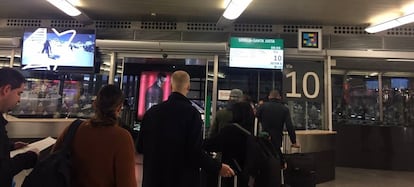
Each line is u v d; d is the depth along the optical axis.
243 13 5.36
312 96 5.82
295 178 3.90
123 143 1.36
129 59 6.05
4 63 6.12
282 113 4.18
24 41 5.75
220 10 5.29
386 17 5.37
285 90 5.83
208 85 5.86
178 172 1.87
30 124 3.91
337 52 5.81
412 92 6.88
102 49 5.88
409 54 5.75
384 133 6.64
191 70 6.17
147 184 1.88
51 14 5.77
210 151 2.61
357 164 6.64
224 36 5.88
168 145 1.88
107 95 1.42
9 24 6.06
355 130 6.74
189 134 1.89
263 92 5.91
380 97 6.92
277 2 4.85
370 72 6.95
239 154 2.55
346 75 6.96
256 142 2.52
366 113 6.90
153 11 5.44
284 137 4.72
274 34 5.89
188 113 1.93
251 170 2.42
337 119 6.87
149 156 1.92
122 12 5.54
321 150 5.21
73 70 5.71
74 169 1.33
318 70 5.89
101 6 5.27
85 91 6.05
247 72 5.98
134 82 6.18
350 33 5.87
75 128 1.40
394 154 6.53
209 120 5.75
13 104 1.33
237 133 2.57
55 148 1.41
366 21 5.61
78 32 5.75
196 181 1.93
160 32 5.95
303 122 5.85
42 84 6.07
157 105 2.04
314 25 5.88
